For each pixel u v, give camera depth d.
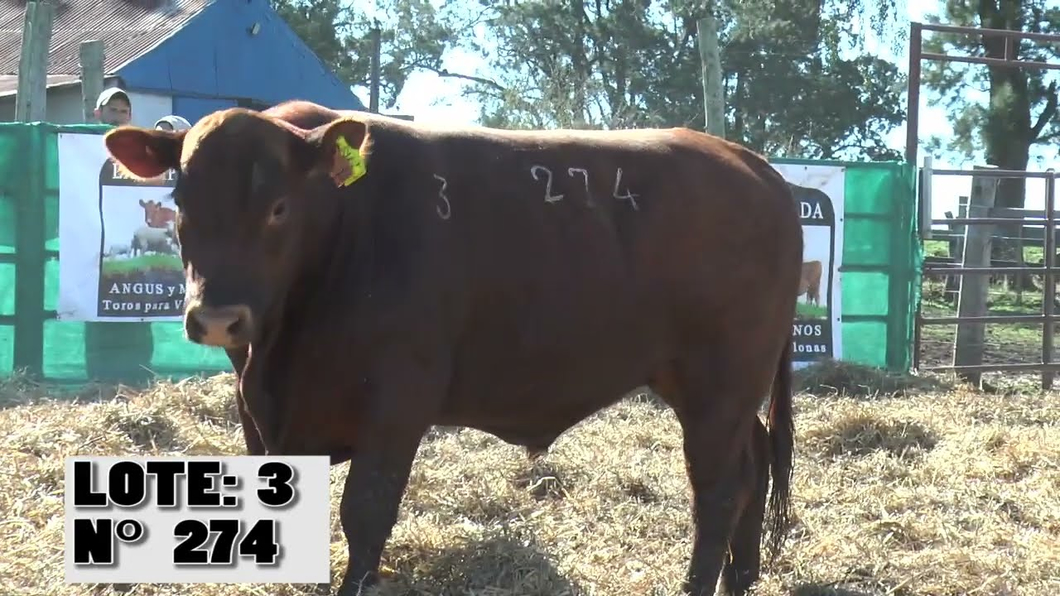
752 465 4.62
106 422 6.32
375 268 3.89
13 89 19.36
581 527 5.26
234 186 3.55
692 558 4.44
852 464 6.65
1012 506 5.90
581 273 4.23
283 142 3.64
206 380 7.83
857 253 9.78
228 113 3.64
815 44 35.12
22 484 5.22
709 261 4.45
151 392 7.36
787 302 4.73
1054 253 10.39
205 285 3.52
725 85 35.56
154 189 8.23
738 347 4.52
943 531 5.35
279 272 3.69
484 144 4.26
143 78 18.94
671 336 4.48
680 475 6.25
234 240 3.57
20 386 7.73
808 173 9.56
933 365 11.72
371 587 3.84
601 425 7.39
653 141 4.58
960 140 24.80
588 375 4.35
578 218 4.26
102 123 8.62
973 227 10.54
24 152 7.99
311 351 3.88
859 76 35.31
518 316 4.15
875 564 4.86
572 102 22.95
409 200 4.00
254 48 20.31
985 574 4.79
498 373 4.19
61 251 8.07
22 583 4.11
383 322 3.85
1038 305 17.72
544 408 4.36
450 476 5.88
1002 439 7.32
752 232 4.55
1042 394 9.62
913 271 9.91
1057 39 10.22
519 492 5.74
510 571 4.42
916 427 7.29
